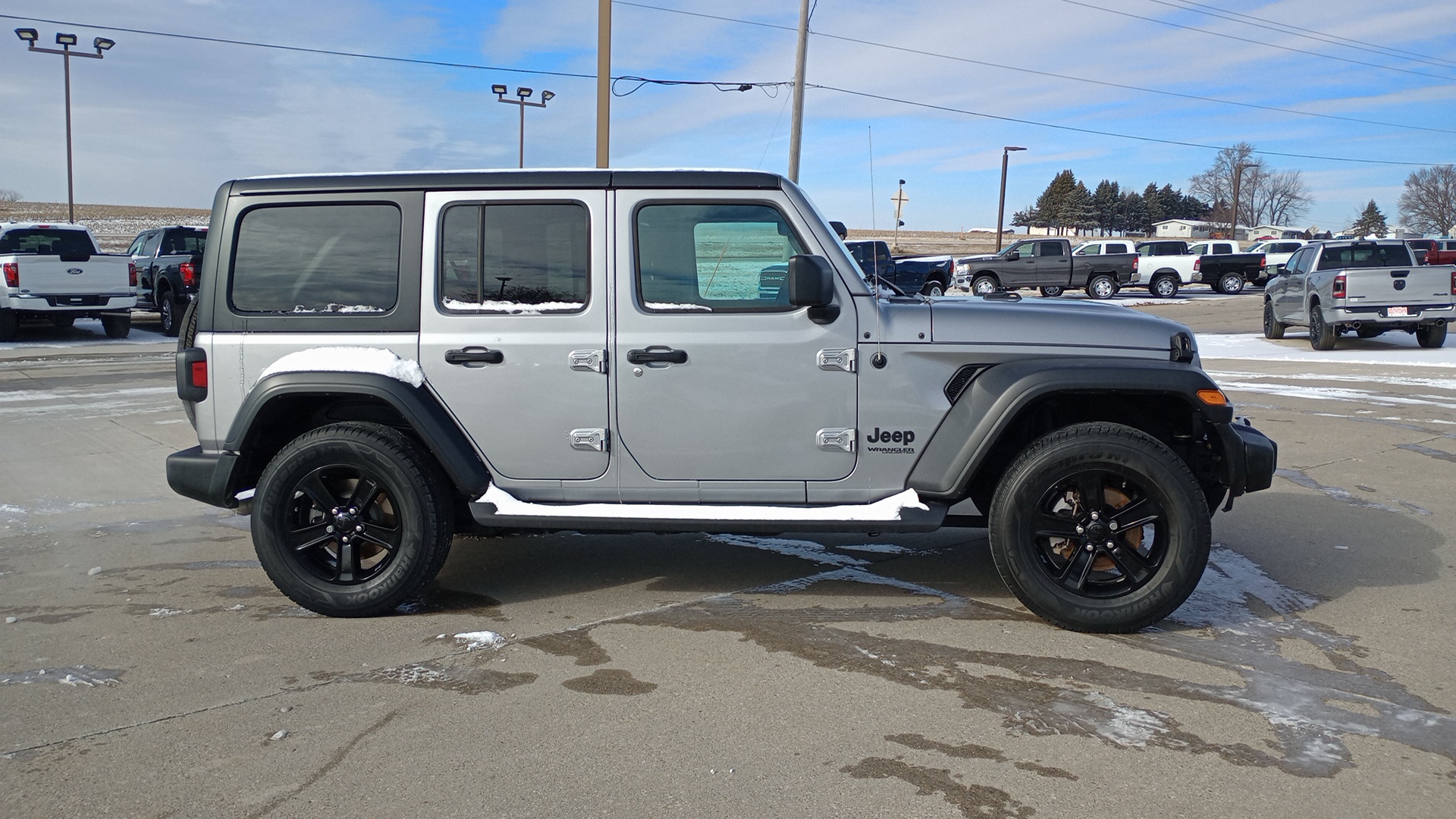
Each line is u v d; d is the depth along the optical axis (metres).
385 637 4.16
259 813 2.77
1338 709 3.42
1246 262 34.00
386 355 4.34
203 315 4.46
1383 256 16.75
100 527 6.06
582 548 5.56
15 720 3.38
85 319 23.09
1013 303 4.48
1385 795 2.86
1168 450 4.01
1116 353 4.17
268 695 3.56
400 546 4.33
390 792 2.88
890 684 3.64
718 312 4.26
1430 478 7.17
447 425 4.31
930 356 4.20
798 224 4.24
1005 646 4.01
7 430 9.30
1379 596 4.65
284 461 4.29
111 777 2.98
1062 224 129.38
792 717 3.36
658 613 4.43
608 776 2.97
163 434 9.12
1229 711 3.41
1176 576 4.01
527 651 3.99
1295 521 6.02
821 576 5.02
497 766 3.03
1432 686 3.62
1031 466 4.05
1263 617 4.36
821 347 4.22
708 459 4.30
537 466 4.36
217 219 4.47
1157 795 2.85
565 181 4.31
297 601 4.37
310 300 4.42
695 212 4.28
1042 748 3.14
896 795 2.86
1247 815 2.74
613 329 4.28
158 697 3.56
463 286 4.36
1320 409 10.31
